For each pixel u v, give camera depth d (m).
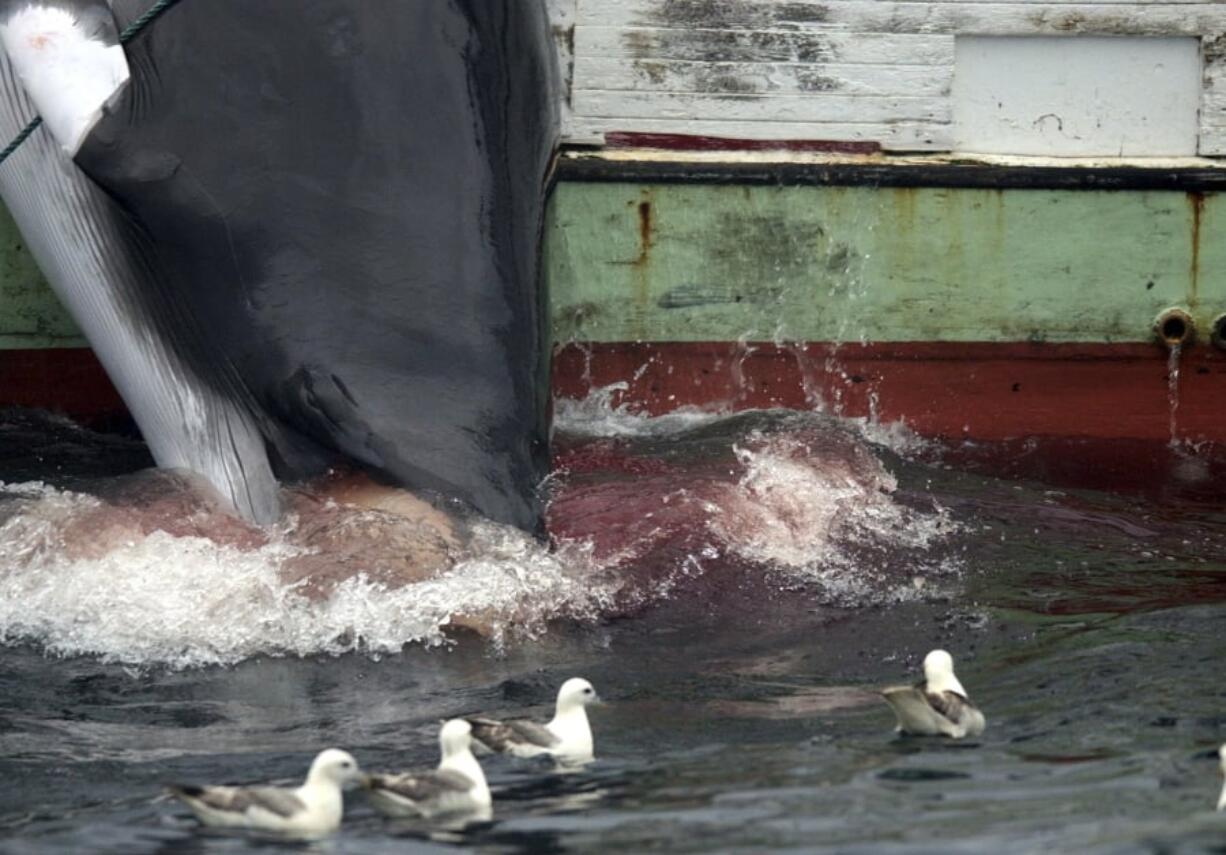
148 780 28.31
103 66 38.03
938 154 50.28
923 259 50.34
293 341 38.47
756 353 50.72
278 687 33.22
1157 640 35.12
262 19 38.91
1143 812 25.30
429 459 38.03
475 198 39.91
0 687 33.03
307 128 38.88
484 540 37.34
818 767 27.95
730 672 33.94
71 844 25.06
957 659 34.50
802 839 24.59
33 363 50.12
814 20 49.66
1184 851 23.62
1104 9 49.84
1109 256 50.44
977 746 28.92
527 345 39.97
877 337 50.72
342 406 38.16
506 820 25.67
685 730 30.36
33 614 35.75
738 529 40.09
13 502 39.28
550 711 31.92
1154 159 50.47
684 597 37.50
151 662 34.34
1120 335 50.84
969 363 50.88
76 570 36.62
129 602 35.81
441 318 39.09
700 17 49.50
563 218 49.75
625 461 44.72
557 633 35.81
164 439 40.62
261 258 38.50
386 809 25.86
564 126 49.66
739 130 50.00
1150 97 50.47
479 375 39.09
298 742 30.36
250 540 37.66
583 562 38.00
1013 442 50.56
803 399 50.94
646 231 49.97
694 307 50.41
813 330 50.69
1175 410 51.03
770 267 50.31
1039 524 43.38
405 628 35.34
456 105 40.09
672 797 26.61
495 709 32.06
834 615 37.31
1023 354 50.88
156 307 39.88
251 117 38.53
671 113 49.84
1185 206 50.19
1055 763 27.84
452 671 34.03
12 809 26.91
